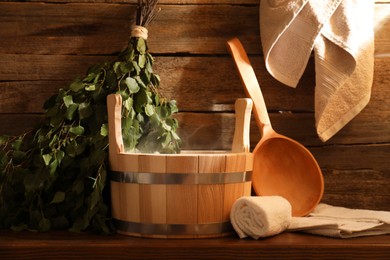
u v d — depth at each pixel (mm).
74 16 1582
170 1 1596
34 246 1142
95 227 1286
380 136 1611
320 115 1493
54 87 1584
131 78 1390
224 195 1236
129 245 1144
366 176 1614
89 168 1308
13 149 1476
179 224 1209
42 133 1408
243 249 1150
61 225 1351
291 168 1519
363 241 1208
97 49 1587
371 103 1621
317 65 1503
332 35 1489
